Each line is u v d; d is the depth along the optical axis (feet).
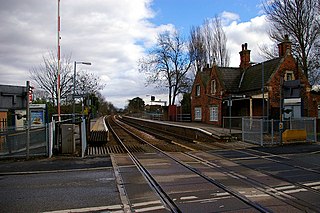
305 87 104.01
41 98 139.13
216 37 180.45
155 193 28.50
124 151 57.98
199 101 138.00
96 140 67.21
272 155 51.57
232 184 31.37
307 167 40.73
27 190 30.32
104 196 27.89
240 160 46.62
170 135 95.14
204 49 185.78
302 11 110.63
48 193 29.14
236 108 113.91
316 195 27.37
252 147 62.23
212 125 116.06
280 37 120.98
